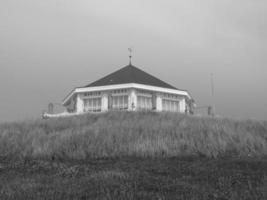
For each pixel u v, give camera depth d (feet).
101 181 30.91
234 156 46.03
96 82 125.18
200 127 56.54
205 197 26.48
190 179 33.06
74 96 124.88
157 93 119.55
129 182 30.66
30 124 63.05
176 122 61.72
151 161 43.01
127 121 62.85
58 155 47.21
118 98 116.78
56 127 61.11
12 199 25.49
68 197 25.96
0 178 33.63
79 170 37.11
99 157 46.98
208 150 47.34
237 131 55.11
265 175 33.81
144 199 25.73
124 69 130.31
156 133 53.88
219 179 32.17
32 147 49.29
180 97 125.18
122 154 47.42
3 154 47.37
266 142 51.57
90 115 72.33
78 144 49.96
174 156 46.26
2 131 56.08
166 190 28.66
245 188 29.12
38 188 28.73
